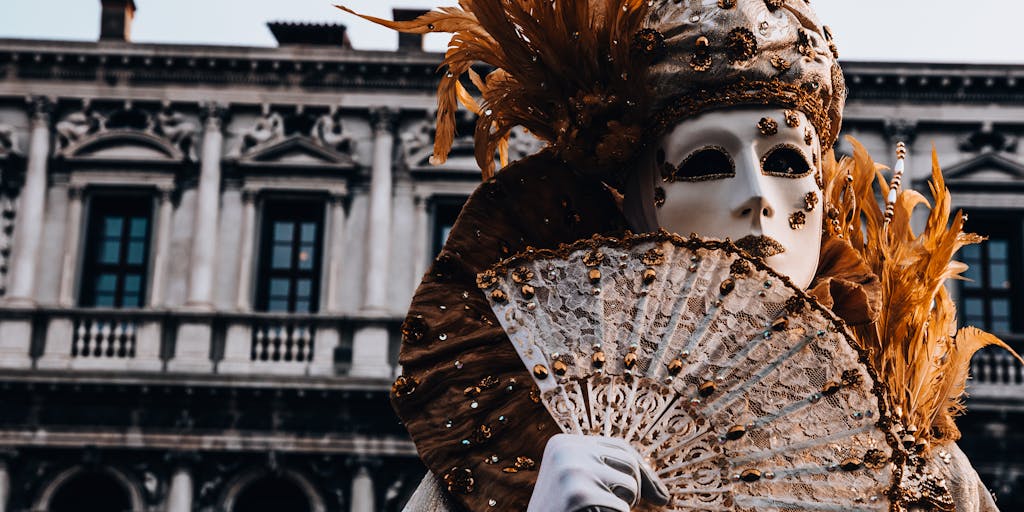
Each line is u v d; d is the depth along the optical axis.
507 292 1.99
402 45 24.45
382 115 23.69
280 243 23.50
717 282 1.96
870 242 2.47
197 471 22.09
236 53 23.58
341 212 23.42
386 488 22.11
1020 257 22.92
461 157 23.62
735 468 1.88
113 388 22.16
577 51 2.23
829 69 2.22
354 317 22.92
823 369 1.91
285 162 23.48
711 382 1.90
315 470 22.06
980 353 22.39
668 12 2.19
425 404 2.07
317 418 22.27
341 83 23.75
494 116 2.33
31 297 22.75
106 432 22.06
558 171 2.25
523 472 2.00
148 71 23.62
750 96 2.13
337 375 22.75
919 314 2.36
